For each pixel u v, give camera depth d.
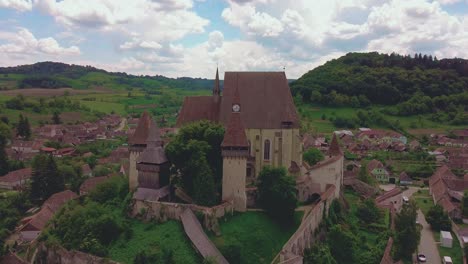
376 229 95.62
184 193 87.00
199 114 100.94
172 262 67.25
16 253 89.62
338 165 101.25
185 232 72.88
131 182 91.25
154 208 79.31
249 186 92.00
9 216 114.62
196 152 82.44
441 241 96.25
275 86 99.81
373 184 134.38
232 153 81.44
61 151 193.75
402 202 123.75
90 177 149.75
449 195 125.38
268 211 83.62
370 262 79.38
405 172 168.75
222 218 77.50
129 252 71.44
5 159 159.50
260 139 96.50
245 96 99.00
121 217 81.62
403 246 85.38
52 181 131.25
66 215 84.94
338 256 80.81
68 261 74.06
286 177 84.44
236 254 69.75
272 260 71.19
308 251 78.12
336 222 93.62
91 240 74.19
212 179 80.62
